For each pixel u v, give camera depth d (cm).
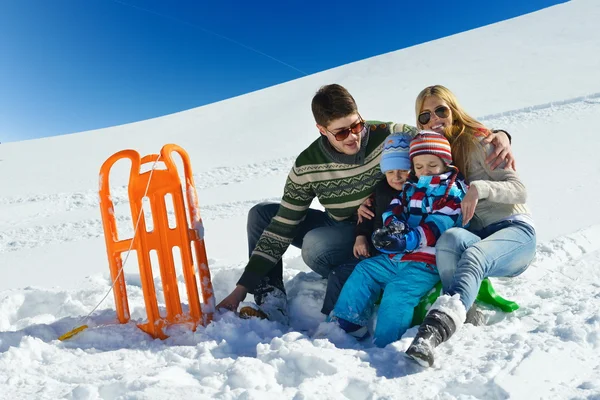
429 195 285
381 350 238
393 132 320
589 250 392
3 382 229
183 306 318
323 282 362
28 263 639
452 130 305
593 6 3769
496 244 266
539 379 197
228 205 962
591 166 840
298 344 242
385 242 272
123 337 290
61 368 247
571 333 234
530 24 3762
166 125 3247
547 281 331
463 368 215
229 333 275
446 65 3384
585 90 2147
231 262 472
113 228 309
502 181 287
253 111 3353
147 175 296
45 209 1304
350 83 3503
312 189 330
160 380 213
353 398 204
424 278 279
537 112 1555
